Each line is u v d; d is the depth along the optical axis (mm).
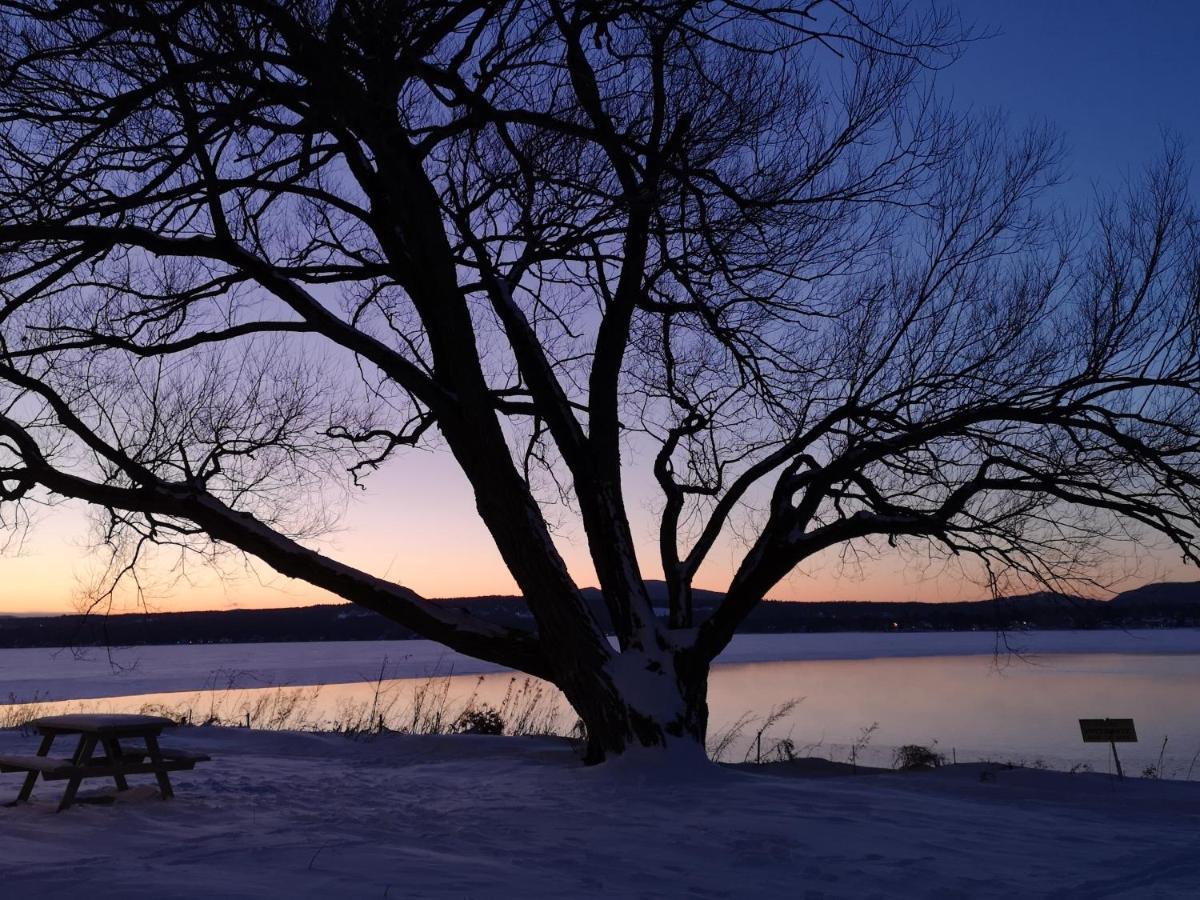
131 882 5410
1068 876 6254
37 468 11195
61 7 7402
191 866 5887
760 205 9820
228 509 11805
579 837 7125
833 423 12312
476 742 13430
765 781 10375
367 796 8961
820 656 112750
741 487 12867
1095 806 9508
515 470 11688
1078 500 11117
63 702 32125
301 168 10555
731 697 44031
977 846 7184
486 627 12086
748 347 12555
